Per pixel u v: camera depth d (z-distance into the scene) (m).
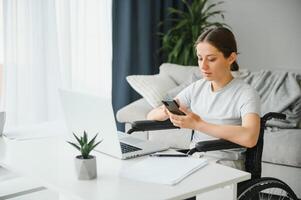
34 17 3.12
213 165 1.52
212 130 1.67
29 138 1.87
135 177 1.38
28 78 3.14
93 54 3.59
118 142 1.55
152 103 3.06
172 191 1.27
